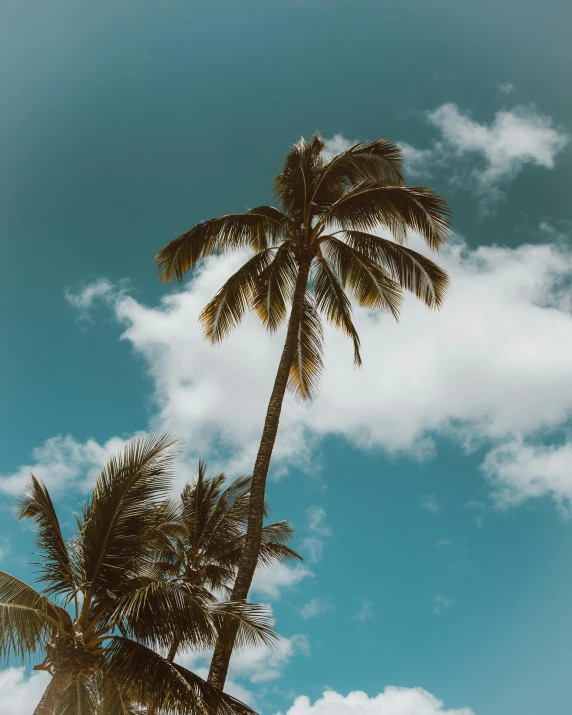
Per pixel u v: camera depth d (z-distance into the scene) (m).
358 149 16.09
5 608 10.72
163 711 10.02
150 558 12.16
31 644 10.77
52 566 12.09
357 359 15.87
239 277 16.09
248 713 10.52
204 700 10.30
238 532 22.27
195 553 21.47
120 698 11.17
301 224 16.19
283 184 16.97
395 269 15.73
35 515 12.59
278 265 16.17
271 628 10.23
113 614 10.70
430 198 14.95
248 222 16.23
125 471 11.93
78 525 12.20
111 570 11.73
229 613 10.29
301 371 17.02
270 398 13.85
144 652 10.71
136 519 11.96
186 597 10.62
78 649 10.90
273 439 13.45
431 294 15.53
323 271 16.41
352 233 15.91
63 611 11.41
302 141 17.47
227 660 11.35
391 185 15.68
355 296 16.59
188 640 10.51
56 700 10.58
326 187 16.42
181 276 16.11
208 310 16.19
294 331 14.58
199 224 15.87
